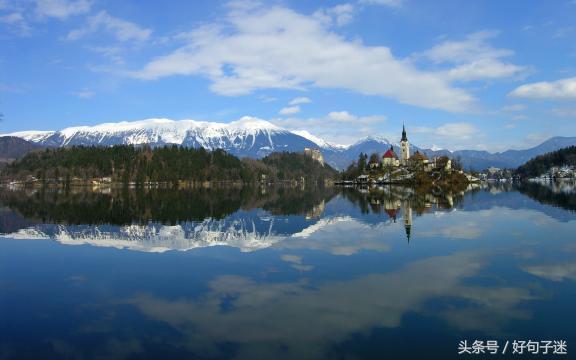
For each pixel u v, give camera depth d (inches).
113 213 2792.8
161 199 4660.4
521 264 1134.4
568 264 1131.9
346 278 1005.2
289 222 2181.3
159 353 612.1
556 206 2938.0
